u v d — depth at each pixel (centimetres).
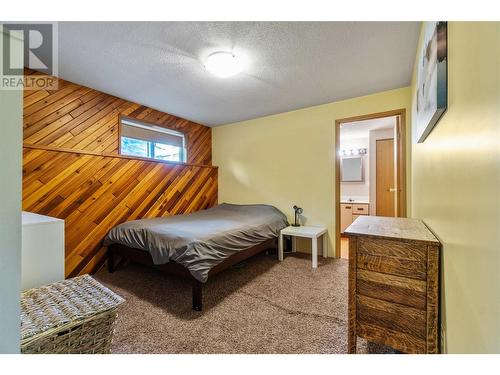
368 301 131
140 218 324
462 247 85
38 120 238
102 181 285
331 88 288
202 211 388
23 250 131
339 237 338
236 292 229
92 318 107
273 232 317
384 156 470
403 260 122
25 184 226
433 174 137
